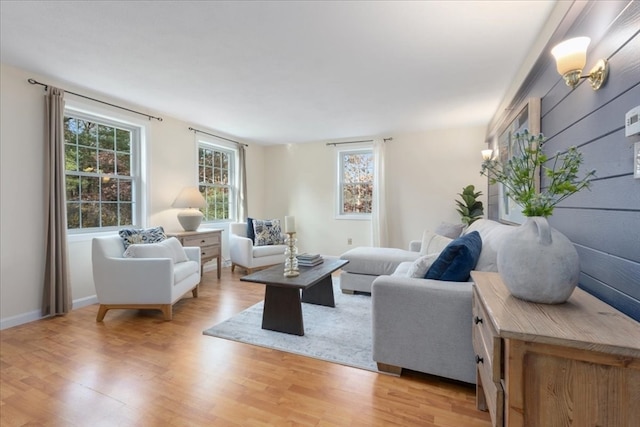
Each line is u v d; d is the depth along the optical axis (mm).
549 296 1038
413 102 3555
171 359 2074
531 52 2332
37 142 2820
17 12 1878
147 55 2436
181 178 4355
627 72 1112
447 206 4859
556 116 1843
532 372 846
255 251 4488
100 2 1783
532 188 1131
